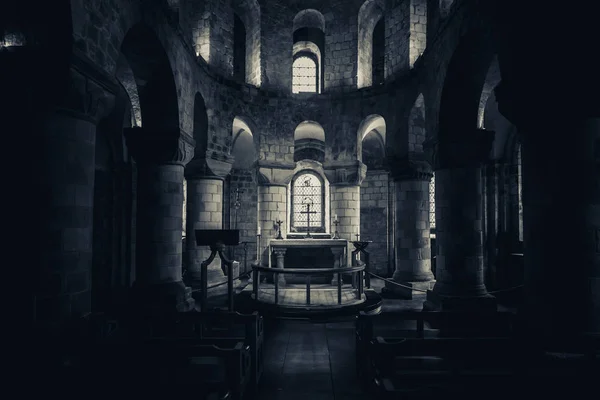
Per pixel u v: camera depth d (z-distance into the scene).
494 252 14.41
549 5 5.56
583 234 5.57
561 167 5.68
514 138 14.25
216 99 14.29
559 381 3.74
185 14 11.50
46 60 5.39
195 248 14.20
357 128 15.95
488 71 10.64
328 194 20.59
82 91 5.78
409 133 13.87
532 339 5.63
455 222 10.29
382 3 15.98
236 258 19.08
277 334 9.61
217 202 14.57
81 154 5.96
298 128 18.66
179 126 10.49
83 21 5.89
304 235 19.03
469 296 9.93
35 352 5.23
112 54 6.96
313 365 7.69
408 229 14.05
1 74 5.29
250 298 11.65
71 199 5.81
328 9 16.66
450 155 10.26
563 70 5.48
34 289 5.43
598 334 5.44
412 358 5.45
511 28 6.22
